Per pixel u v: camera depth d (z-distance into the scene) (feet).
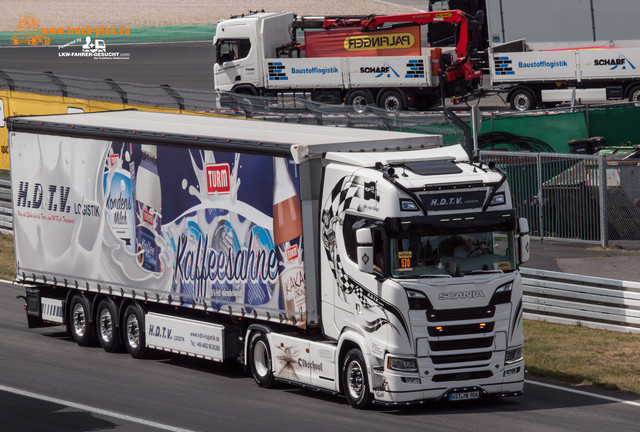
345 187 127.13
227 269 142.92
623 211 228.63
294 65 393.91
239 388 139.95
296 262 132.05
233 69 402.72
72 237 169.78
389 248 120.57
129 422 121.19
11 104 301.22
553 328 172.76
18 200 180.24
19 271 181.16
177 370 152.56
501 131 261.65
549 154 229.45
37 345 171.01
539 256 215.51
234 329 145.59
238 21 399.03
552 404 127.44
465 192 123.24
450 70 382.63
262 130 153.58
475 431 113.80
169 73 494.59
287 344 135.23
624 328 167.32
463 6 493.77
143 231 156.76
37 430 119.03
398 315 119.65
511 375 124.47
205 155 145.59
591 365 147.95
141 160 156.46
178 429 117.50
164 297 153.69
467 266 122.62
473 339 122.21
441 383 121.08
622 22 389.39
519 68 375.66
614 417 120.16
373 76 385.29
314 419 120.78
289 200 132.46
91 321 169.07
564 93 371.76
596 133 268.82
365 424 117.80
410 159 128.67
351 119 247.29
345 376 126.93
